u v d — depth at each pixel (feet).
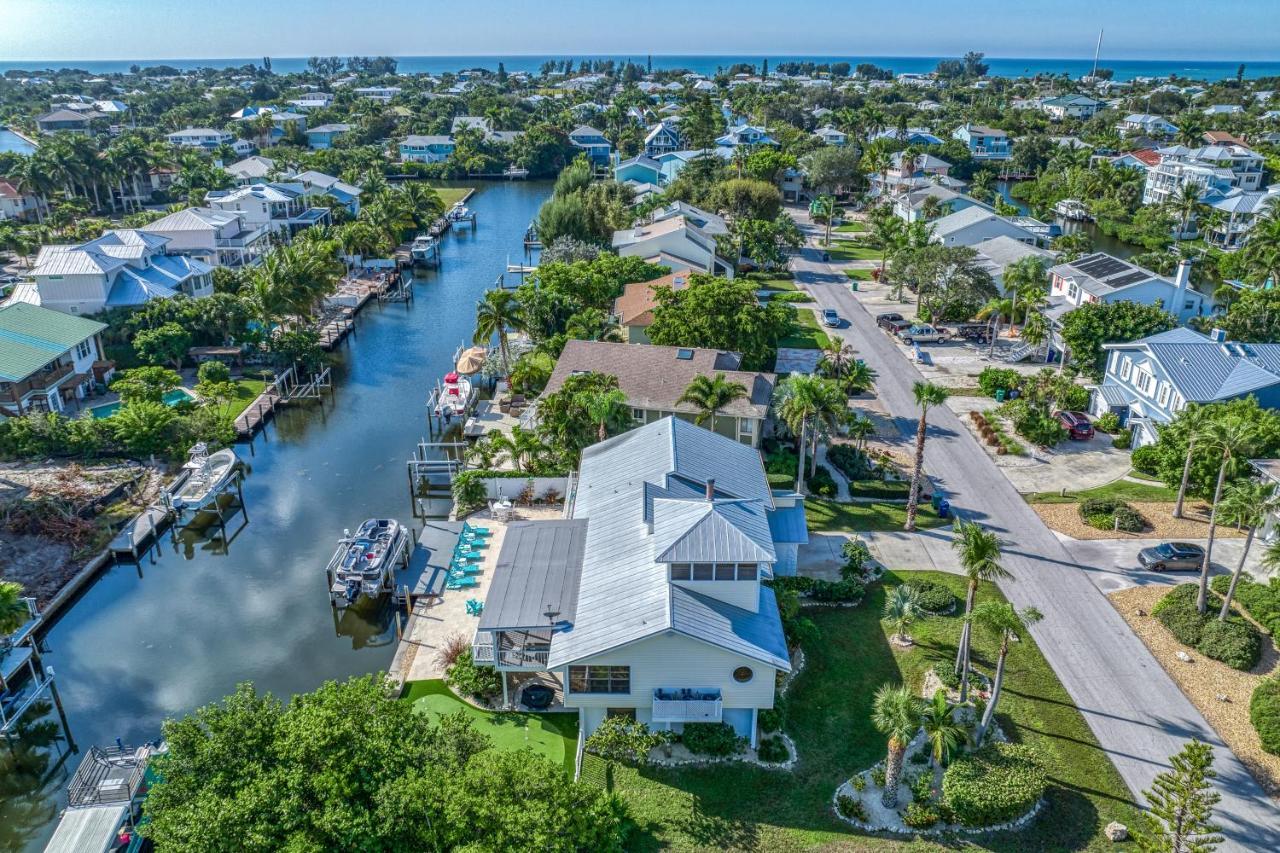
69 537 168.96
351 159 586.86
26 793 118.42
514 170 650.02
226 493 195.00
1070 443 208.64
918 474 167.43
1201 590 138.21
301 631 149.28
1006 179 618.44
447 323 315.78
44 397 215.51
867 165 536.01
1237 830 102.47
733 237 369.71
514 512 179.52
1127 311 226.58
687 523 118.73
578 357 217.56
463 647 136.26
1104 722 120.06
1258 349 203.21
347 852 84.33
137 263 278.46
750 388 201.16
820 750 116.47
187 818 83.20
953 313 295.69
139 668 139.85
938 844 102.06
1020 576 154.10
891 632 140.26
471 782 87.25
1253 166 510.17
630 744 110.11
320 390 253.44
